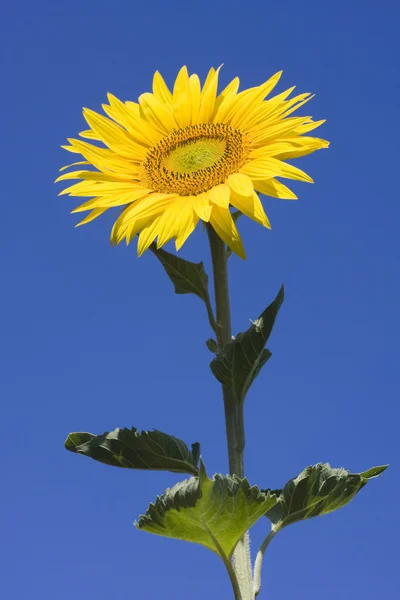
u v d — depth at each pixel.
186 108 5.97
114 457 5.44
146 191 5.49
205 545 5.09
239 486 4.65
